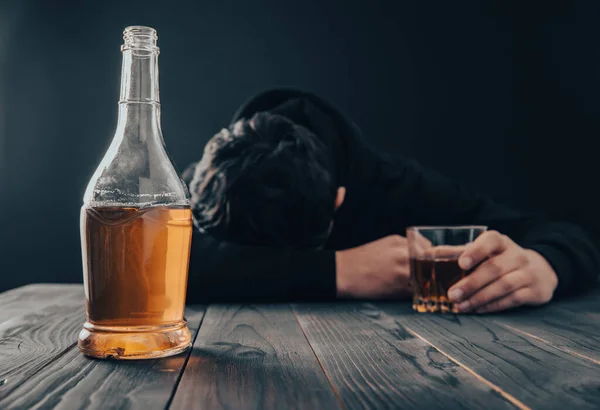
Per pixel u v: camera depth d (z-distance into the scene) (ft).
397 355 2.10
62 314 3.07
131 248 2.06
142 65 2.19
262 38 13.23
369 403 1.53
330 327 2.71
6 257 12.76
